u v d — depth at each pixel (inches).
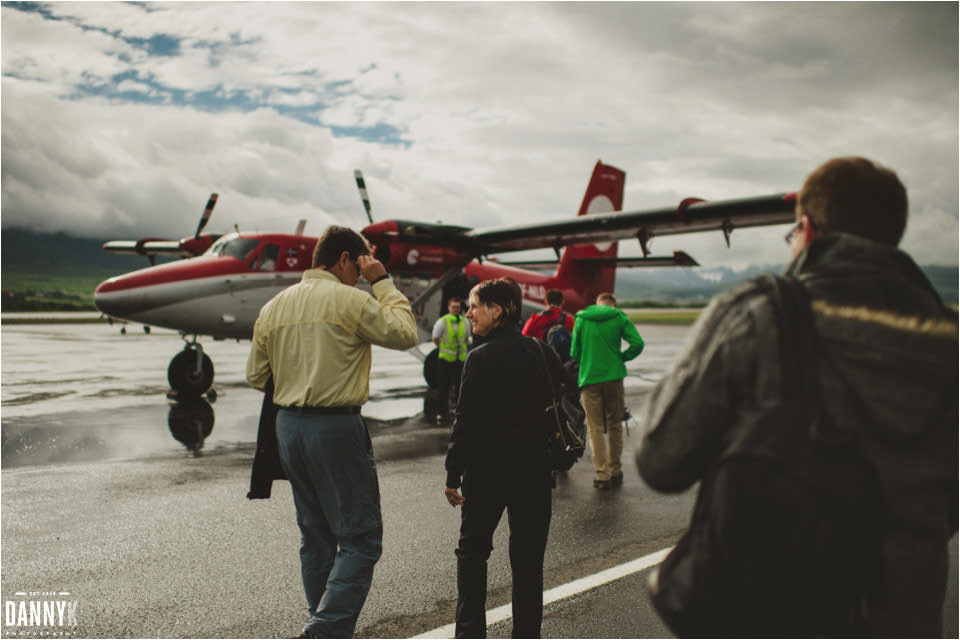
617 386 220.8
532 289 568.7
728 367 47.6
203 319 399.2
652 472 51.1
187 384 396.2
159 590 134.0
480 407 109.3
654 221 415.8
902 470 44.5
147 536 164.7
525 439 109.3
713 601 47.2
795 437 44.8
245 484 211.9
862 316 45.8
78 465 235.5
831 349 45.5
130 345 877.2
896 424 44.4
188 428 306.0
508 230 477.7
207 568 145.5
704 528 48.4
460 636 109.2
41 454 252.1
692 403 48.8
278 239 427.2
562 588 138.2
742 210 375.2
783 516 44.6
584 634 118.0
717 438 48.6
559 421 113.0
